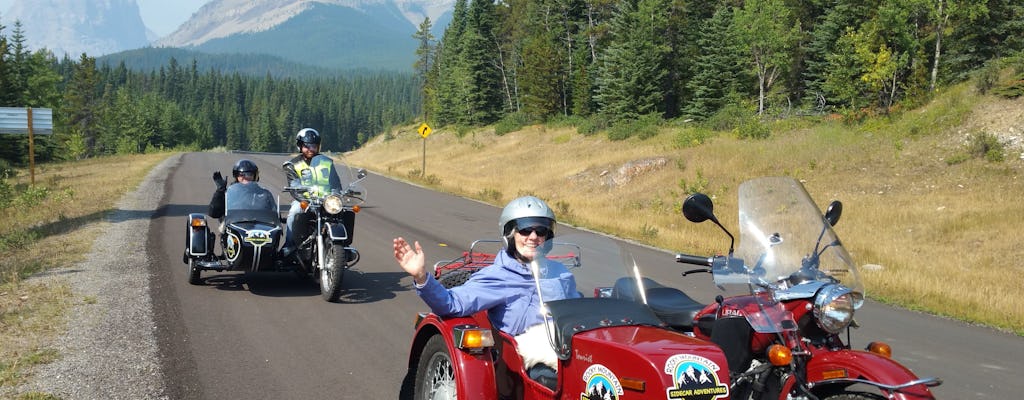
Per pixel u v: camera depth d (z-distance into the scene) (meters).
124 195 22.39
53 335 7.20
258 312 8.65
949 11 34.59
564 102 70.69
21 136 61.84
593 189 34.31
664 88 57.34
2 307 8.17
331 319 8.45
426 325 5.04
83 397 5.60
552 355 4.46
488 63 82.38
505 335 4.71
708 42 51.69
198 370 6.42
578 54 70.69
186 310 8.56
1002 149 25.34
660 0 55.41
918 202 22.50
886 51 35.25
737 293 4.87
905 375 3.88
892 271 13.89
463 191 30.28
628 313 4.41
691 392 3.67
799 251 4.73
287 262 10.05
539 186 36.69
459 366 4.37
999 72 30.56
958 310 10.48
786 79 50.34
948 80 36.25
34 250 12.14
